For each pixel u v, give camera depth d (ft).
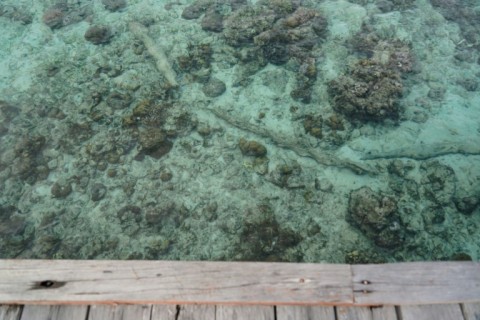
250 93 20.22
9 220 16.71
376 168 17.43
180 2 24.80
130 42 22.77
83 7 24.95
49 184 17.71
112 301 8.72
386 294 8.69
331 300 8.68
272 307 8.79
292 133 18.67
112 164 18.06
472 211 16.17
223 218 16.33
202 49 21.95
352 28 22.56
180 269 9.04
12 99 20.70
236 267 9.06
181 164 17.88
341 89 19.36
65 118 19.70
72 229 16.48
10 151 18.52
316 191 16.87
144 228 16.29
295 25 22.13
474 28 22.62
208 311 8.75
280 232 15.79
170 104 19.79
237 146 18.30
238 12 23.03
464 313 8.53
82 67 21.89
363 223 15.74
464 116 19.11
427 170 17.28
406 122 18.80
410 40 21.98
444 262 8.96
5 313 8.68
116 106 19.89
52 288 8.80
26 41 23.52
